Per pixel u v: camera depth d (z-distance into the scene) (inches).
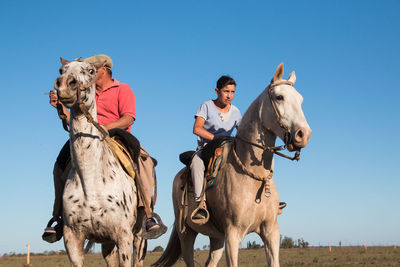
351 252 2213.3
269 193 201.8
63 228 177.3
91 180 172.1
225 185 207.3
